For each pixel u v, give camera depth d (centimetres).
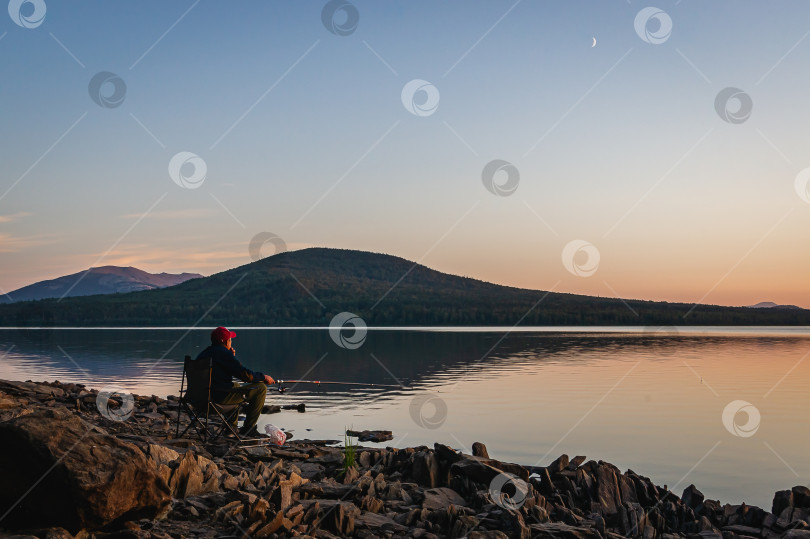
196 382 838
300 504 527
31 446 414
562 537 520
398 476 682
